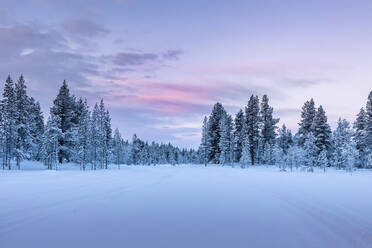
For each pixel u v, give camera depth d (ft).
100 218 27.07
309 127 194.90
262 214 29.17
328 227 23.56
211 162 232.94
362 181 74.95
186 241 19.67
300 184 65.41
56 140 153.28
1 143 135.85
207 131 229.04
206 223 25.13
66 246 18.56
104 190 49.78
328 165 174.70
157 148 394.32
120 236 20.89
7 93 151.64
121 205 34.47
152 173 114.52
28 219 26.32
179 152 431.84
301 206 34.04
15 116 160.45
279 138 220.84
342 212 30.17
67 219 26.50
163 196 42.98
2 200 37.32
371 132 163.22
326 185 62.75
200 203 36.32
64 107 184.55
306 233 21.71
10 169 134.82
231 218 27.27
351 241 19.61
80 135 163.22
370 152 159.74
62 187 54.24
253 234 21.49
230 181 73.61
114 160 258.98
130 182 67.46
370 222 25.34
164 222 25.49
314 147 169.68
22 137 161.79
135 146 352.28
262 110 221.66
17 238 20.33
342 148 155.33
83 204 34.88
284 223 25.08
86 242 19.40
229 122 220.23
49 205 33.76
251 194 45.88
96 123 182.91
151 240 19.90
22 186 55.88
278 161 168.66
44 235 21.11
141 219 26.68
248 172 128.77
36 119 202.59
